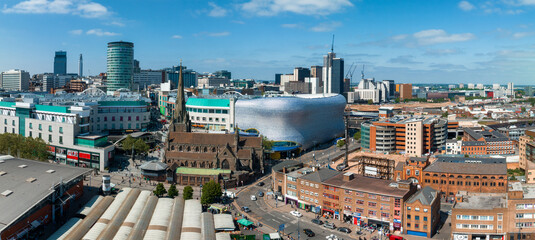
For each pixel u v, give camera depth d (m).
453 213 144.25
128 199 161.12
